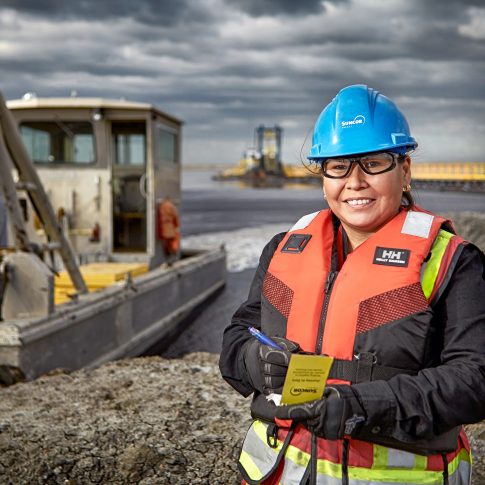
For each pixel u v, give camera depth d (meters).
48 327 6.86
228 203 98.31
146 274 10.83
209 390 4.12
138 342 9.63
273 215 62.94
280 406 1.43
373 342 1.45
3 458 3.00
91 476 2.88
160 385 4.27
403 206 1.64
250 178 182.12
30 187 7.43
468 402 1.35
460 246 1.48
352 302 1.48
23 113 11.66
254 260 21.25
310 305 1.55
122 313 9.12
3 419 3.62
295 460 1.51
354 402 1.36
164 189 12.90
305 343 1.53
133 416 3.62
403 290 1.45
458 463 1.55
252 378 1.53
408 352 1.43
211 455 3.05
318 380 1.39
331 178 1.58
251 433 1.65
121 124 12.35
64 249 8.09
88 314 7.84
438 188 124.12
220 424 3.45
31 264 6.91
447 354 1.42
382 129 1.53
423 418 1.35
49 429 3.39
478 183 117.56
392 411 1.36
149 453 3.02
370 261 1.50
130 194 12.57
